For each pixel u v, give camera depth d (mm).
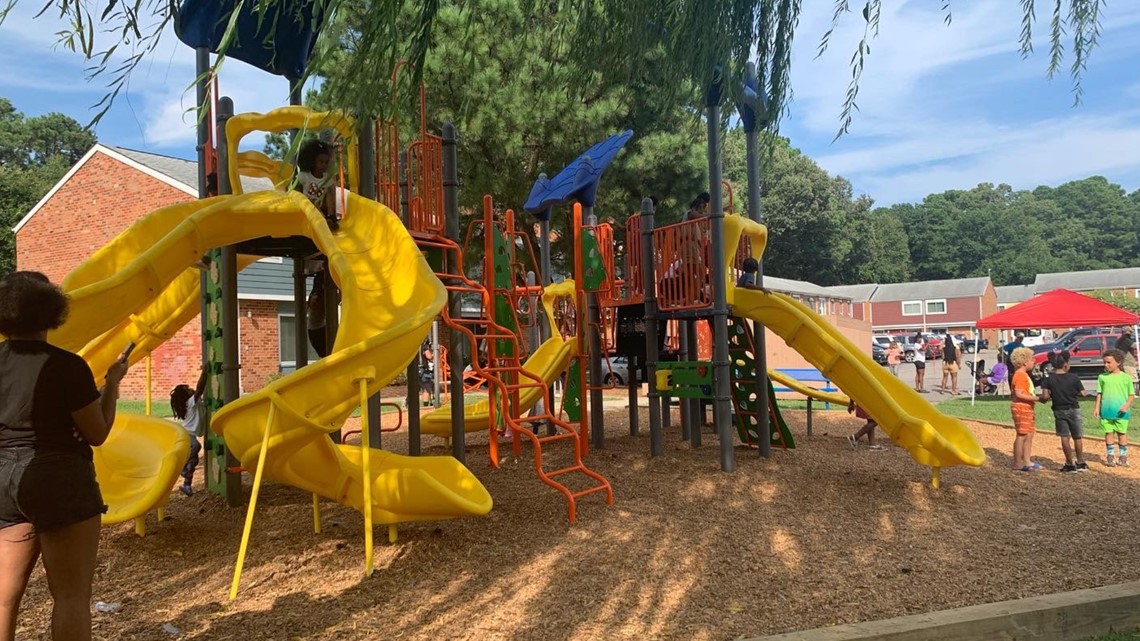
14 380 2861
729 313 8625
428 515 5148
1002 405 16609
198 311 8789
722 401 7883
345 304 5242
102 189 21891
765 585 4613
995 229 98250
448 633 3877
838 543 5492
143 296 5719
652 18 5199
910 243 100875
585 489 6898
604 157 10453
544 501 6598
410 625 3980
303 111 6668
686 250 8367
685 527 5828
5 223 30391
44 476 2801
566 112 16438
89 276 5969
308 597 4387
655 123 17812
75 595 2902
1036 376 16609
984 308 68188
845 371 7754
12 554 2783
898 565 5016
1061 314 18438
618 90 6000
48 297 2994
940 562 5094
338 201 6484
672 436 10781
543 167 18328
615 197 18703
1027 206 110438
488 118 16125
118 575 4770
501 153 17203
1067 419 8266
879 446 9625
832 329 8828
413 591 4484
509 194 18016
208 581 4664
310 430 4633
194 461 7141
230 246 6648
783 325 8227
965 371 33438
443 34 14922
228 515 6188
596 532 5676
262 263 20281
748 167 9273
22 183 31266
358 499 5273
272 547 5297
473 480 5613
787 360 19969
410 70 3711
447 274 7195
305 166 6402
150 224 6281
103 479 6391
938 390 22438
